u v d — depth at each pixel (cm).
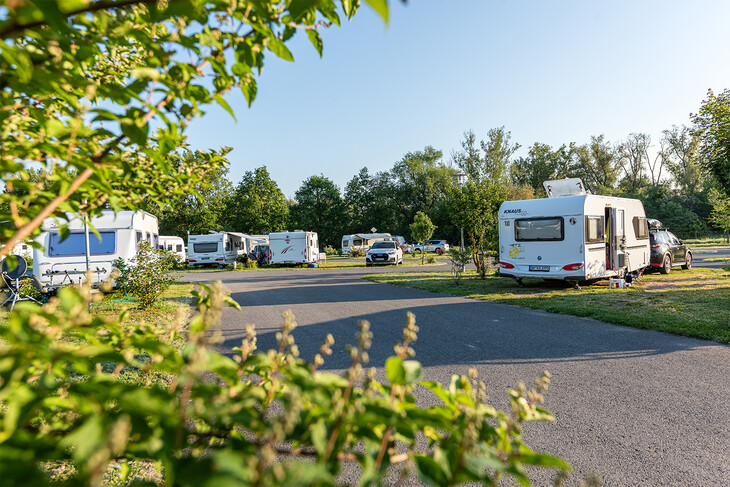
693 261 2172
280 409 408
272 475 68
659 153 6806
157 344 92
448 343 688
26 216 122
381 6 66
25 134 126
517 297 1123
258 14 112
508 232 1317
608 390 469
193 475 68
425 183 6588
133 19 109
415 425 97
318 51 133
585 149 6562
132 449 83
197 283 131
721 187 1024
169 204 191
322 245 6525
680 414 404
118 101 112
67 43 108
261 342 726
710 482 294
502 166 5281
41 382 88
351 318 940
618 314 836
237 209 5616
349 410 88
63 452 93
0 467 65
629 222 1363
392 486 281
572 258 1198
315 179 6525
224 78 124
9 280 982
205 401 90
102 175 117
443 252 4744
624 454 333
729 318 761
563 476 93
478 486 284
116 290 1215
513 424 110
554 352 623
